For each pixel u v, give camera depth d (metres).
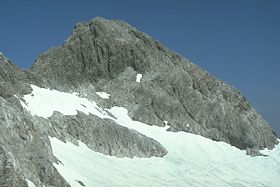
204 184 110.94
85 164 96.25
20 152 71.81
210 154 129.50
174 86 145.75
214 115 145.62
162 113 138.50
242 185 116.44
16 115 76.94
